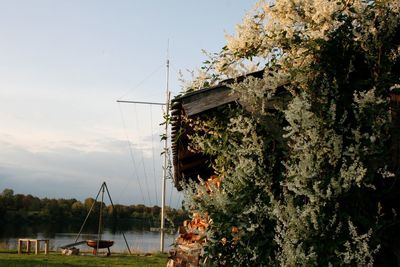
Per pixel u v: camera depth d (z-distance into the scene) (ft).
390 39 16.48
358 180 14.49
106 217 269.44
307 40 17.01
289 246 14.61
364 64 16.92
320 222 14.82
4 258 68.13
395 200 16.63
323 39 16.17
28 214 254.06
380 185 16.60
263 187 16.26
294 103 15.16
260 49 17.89
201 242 18.39
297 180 14.98
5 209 247.70
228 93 17.40
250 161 16.12
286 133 16.34
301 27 17.58
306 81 16.10
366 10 16.24
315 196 14.74
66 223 258.98
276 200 15.84
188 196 16.70
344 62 16.53
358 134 15.28
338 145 15.17
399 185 16.58
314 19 16.65
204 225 19.98
